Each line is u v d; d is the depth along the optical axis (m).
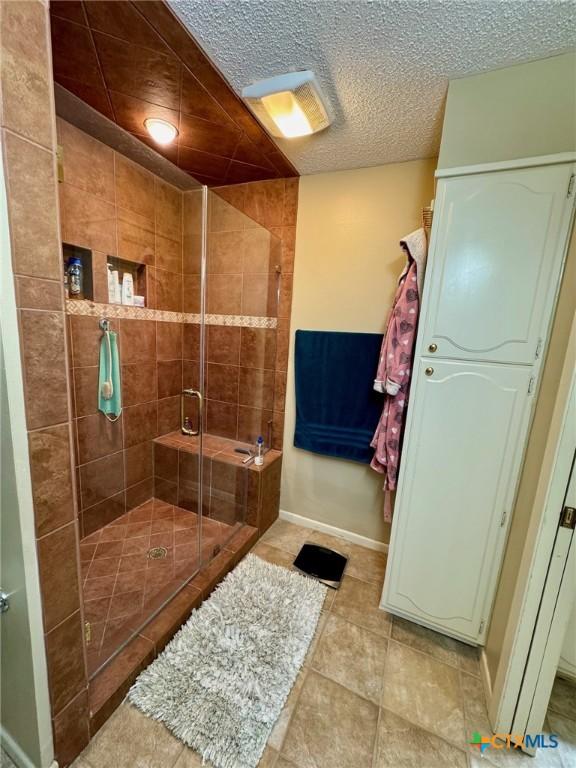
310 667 1.28
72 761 0.95
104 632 1.29
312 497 2.19
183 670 1.20
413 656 1.35
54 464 0.80
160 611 1.39
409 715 1.13
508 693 1.04
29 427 0.74
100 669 1.13
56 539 0.83
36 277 0.71
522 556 1.06
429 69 1.12
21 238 0.68
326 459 2.11
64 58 1.14
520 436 1.18
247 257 2.10
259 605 1.51
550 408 1.01
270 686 1.17
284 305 2.09
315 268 1.98
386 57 1.08
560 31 0.94
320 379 2.02
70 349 1.68
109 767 0.95
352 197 1.85
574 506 0.92
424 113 1.34
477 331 1.20
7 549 0.79
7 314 0.68
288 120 1.36
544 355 1.11
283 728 1.07
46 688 0.85
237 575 1.70
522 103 1.08
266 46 1.06
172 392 2.35
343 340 1.93
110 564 1.70
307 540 2.07
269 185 2.03
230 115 1.43
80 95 1.34
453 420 1.27
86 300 1.73
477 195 1.14
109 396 1.90
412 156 1.67
